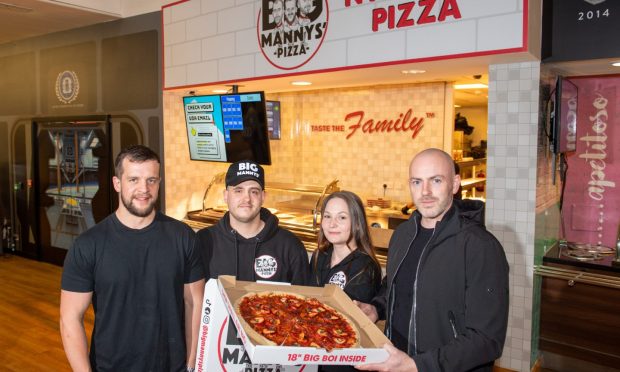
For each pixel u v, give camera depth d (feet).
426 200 5.64
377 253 12.05
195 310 6.68
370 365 4.58
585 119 13.08
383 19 11.33
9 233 23.03
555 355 11.53
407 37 11.03
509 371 11.41
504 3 9.75
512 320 11.32
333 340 4.66
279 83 14.61
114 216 6.33
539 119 10.82
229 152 14.76
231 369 5.37
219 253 7.12
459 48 10.34
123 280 6.10
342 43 12.08
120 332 6.15
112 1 17.22
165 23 16.21
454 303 5.50
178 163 17.22
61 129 20.30
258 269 7.12
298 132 20.79
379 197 18.93
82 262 6.03
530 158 10.82
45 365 11.78
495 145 11.22
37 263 21.59
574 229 13.41
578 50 10.72
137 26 17.19
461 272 5.46
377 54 11.50
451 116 17.24
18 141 22.11
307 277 7.57
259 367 5.43
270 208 18.15
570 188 13.42
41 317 14.93
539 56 10.60
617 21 10.30
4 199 23.08
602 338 10.83
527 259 11.02
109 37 18.12
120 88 17.99
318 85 15.16
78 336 5.97
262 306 5.27
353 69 11.96
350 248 7.49
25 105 21.62
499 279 5.32
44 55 20.49
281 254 7.30
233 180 6.95
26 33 20.20
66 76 19.79
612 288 10.62
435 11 10.57
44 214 21.53
